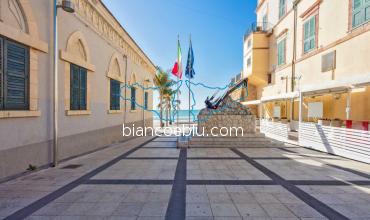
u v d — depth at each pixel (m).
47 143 6.04
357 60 9.15
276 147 9.66
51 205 3.50
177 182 4.73
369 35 8.52
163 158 7.24
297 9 14.65
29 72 5.38
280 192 4.15
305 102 13.80
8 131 4.79
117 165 6.23
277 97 13.98
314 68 12.48
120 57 11.62
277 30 17.75
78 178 4.95
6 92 4.78
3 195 3.91
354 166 6.21
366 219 3.10
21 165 5.15
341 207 3.49
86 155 7.71
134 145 10.13
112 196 3.90
